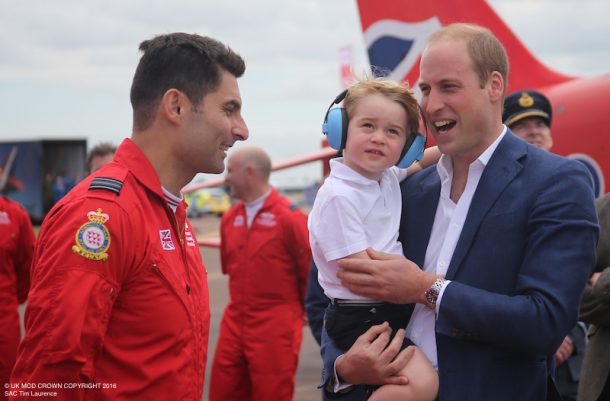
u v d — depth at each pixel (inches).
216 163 76.4
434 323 79.0
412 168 91.0
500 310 70.9
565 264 71.5
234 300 187.2
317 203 81.4
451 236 78.4
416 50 277.7
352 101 80.4
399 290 75.1
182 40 75.2
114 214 67.9
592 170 214.5
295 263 184.5
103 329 67.1
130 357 69.2
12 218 155.9
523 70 256.4
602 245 107.1
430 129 78.9
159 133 74.6
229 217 193.3
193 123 74.2
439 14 272.1
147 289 70.0
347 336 81.3
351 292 79.7
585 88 221.9
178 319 71.6
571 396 128.1
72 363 65.0
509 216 74.7
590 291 101.5
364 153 78.5
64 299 64.8
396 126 78.7
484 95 76.1
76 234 66.3
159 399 70.1
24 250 158.6
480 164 77.7
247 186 186.7
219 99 75.0
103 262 66.5
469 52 75.3
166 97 73.6
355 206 78.5
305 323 206.2
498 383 75.0
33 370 65.6
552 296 70.4
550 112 140.5
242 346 185.3
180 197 78.0
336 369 81.1
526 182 75.2
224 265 195.9
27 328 66.9
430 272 80.3
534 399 76.0
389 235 81.0
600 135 212.5
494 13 260.7
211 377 190.2
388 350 76.7
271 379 181.2
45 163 1055.6
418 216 83.1
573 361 128.6
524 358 75.7
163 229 72.9
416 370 76.4
